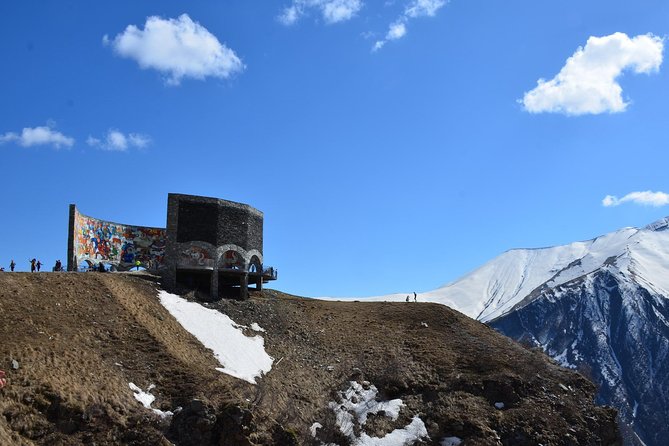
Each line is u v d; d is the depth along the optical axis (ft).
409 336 232.12
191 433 138.41
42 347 143.23
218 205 234.17
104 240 242.99
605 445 195.31
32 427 122.83
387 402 190.80
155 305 197.98
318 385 191.62
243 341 201.77
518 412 192.24
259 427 146.92
